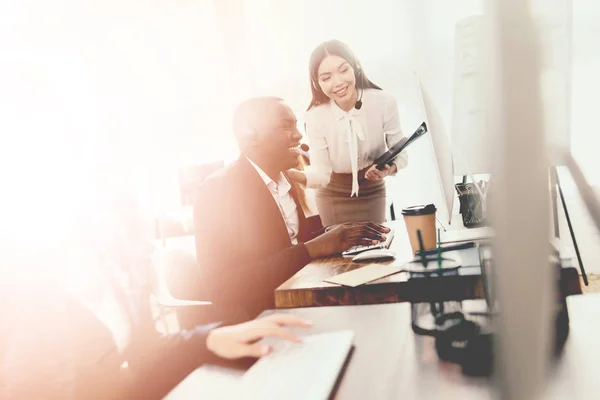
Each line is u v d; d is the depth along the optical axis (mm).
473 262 505
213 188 1308
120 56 1565
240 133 1425
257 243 1255
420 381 353
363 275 741
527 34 351
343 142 1953
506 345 333
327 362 408
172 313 1355
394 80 1827
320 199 2035
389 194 1881
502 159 350
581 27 872
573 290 509
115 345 755
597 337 382
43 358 608
